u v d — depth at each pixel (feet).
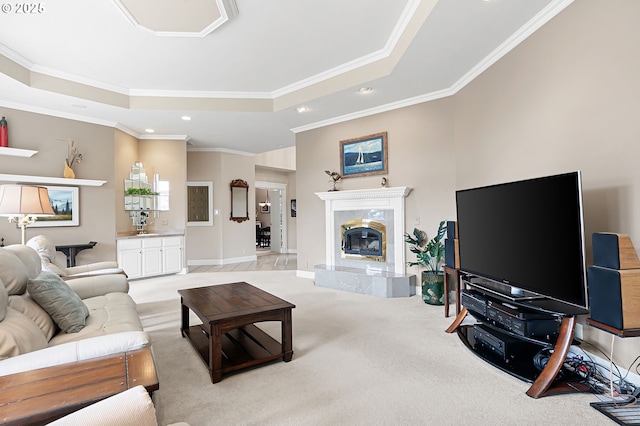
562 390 6.46
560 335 6.63
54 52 11.91
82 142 16.53
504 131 10.46
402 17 10.04
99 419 2.11
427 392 6.66
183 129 19.36
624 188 6.59
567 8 7.91
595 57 7.18
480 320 8.64
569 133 7.91
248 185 27.14
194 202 24.95
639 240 6.30
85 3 9.12
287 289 16.03
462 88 12.98
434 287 13.01
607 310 5.63
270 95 16.26
